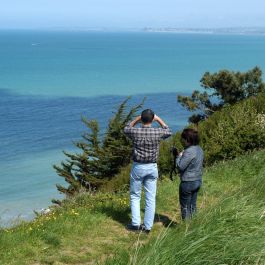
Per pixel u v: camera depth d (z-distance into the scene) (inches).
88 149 994.7
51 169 1770.4
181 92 4382.4
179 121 2920.8
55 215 421.4
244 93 1338.6
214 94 1379.2
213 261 222.4
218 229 243.8
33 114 3142.2
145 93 4313.5
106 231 356.8
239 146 706.8
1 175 1685.5
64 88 4670.3
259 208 275.1
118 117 999.0
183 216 343.6
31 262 300.4
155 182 348.5
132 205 355.3
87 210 411.2
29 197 1423.5
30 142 2278.5
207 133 757.3
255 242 235.3
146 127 340.8
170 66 7726.4
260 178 333.4
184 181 340.2
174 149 349.7
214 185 502.3
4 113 3179.1
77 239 340.2
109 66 7716.5
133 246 297.9
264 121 723.4
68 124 2805.1
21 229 366.0
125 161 985.5
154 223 377.7
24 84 5000.0
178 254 220.7
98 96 4099.4
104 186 818.2
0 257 304.8
